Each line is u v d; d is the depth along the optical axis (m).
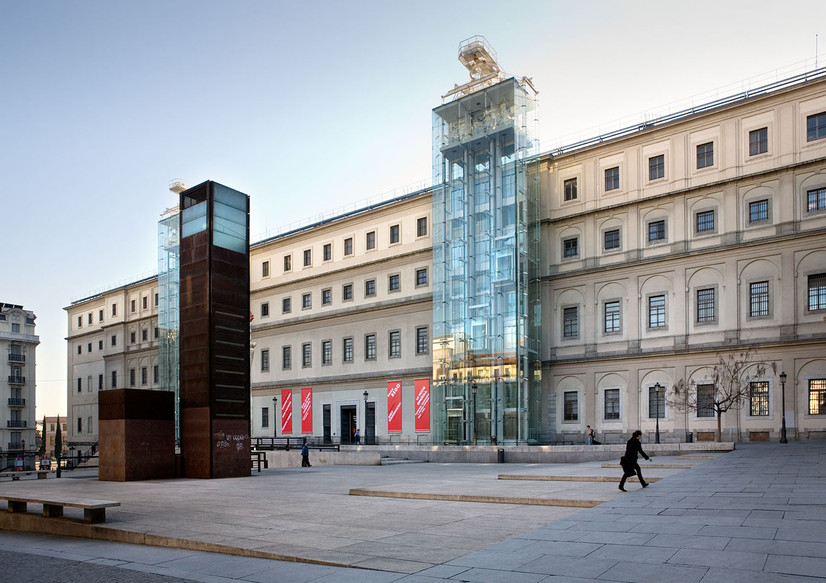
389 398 59.34
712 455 31.83
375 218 63.28
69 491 23.50
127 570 10.80
